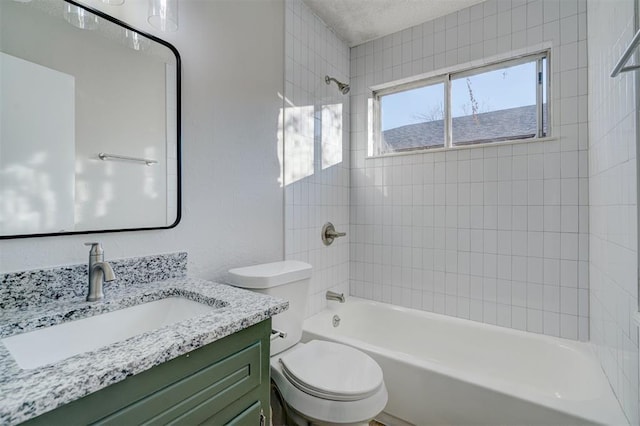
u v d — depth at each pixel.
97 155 1.05
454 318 2.11
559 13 1.80
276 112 1.84
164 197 1.25
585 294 1.75
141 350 0.63
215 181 1.47
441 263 2.19
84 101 1.02
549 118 1.90
